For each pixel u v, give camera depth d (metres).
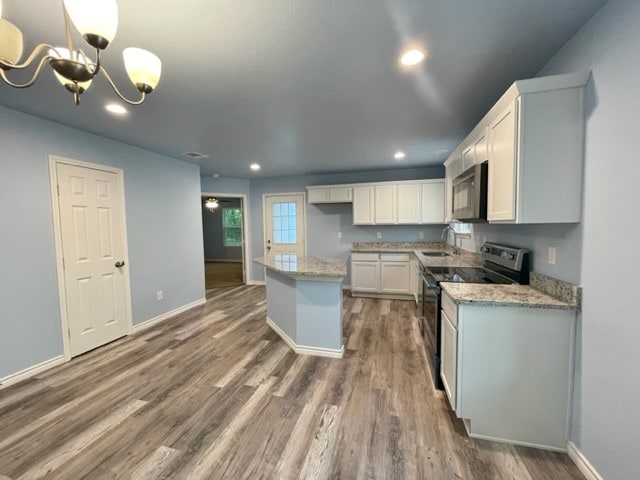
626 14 1.20
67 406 2.09
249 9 1.28
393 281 4.85
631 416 1.22
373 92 2.13
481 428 1.75
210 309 4.49
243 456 1.63
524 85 1.52
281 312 3.36
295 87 2.04
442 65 1.78
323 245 5.79
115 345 3.16
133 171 3.56
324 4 1.26
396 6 1.28
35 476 1.51
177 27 1.40
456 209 2.88
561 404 1.64
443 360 2.17
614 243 1.30
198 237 4.74
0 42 1.01
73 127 2.85
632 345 1.21
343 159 4.38
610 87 1.30
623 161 1.24
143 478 1.50
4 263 2.37
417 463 1.58
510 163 1.65
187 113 2.50
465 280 2.28
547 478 1.48
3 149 2.35
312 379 2.44
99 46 0.98
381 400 2.14
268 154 4.02
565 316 1.60
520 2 1.27
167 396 2.21
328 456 1.63
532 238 2.05
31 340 2.53
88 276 3.02
